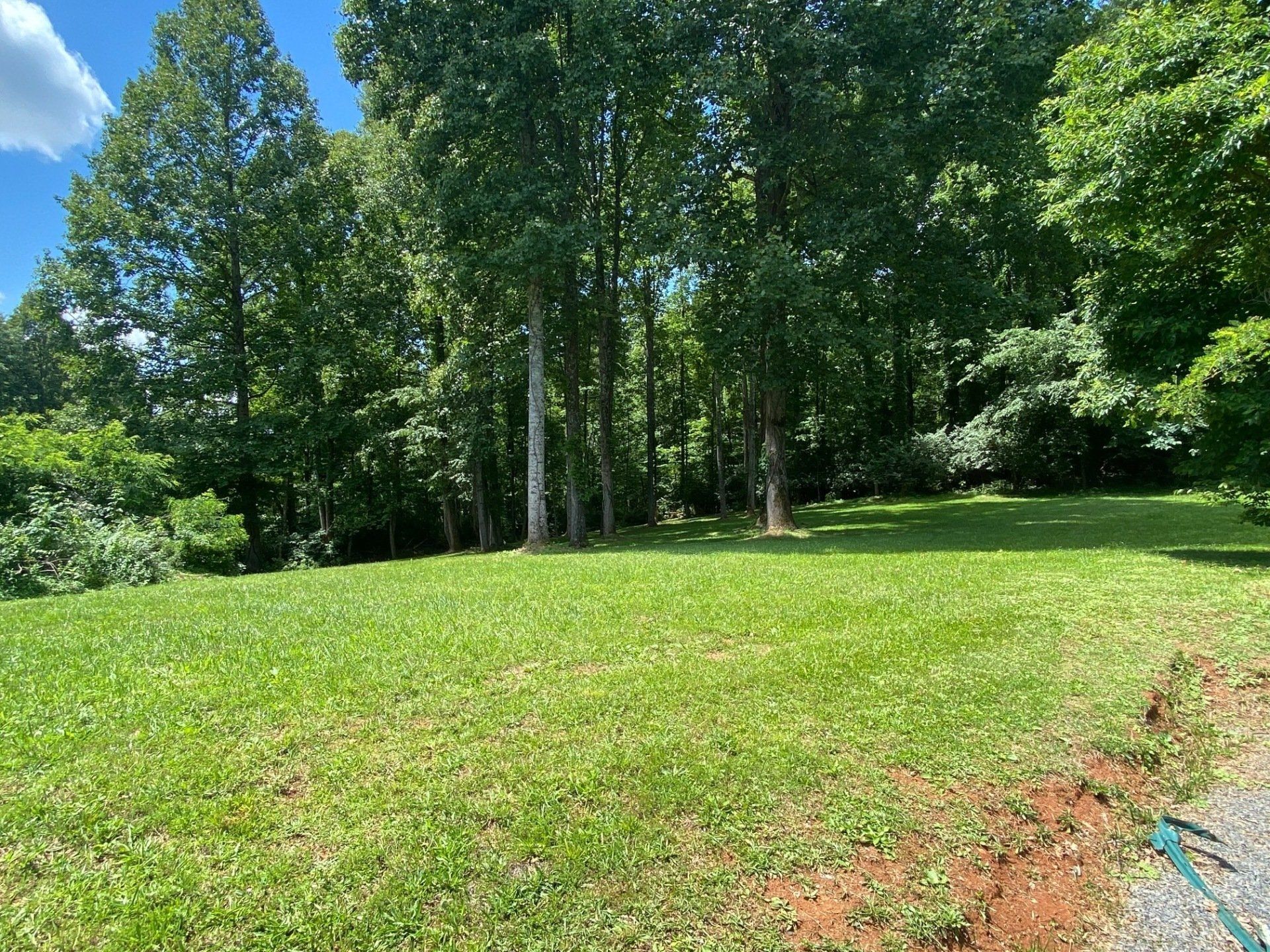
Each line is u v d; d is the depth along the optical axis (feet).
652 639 18.30
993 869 10.09
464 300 59.72
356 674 15.26
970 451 86.69
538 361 53.67
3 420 43.78
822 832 10.07
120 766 11.07
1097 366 32.42
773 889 8.99
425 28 49.49
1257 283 26.37
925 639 18.08
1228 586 23.71
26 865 8.72
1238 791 13.14
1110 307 30.78
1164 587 23.88
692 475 127.54
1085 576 26.09
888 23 43.04
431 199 51.67
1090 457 81.25
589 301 63.05
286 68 75.31
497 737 12.32
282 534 89.25
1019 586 24.58
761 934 8.28
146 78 69.36
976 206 49.42
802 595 23.81
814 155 47.09
